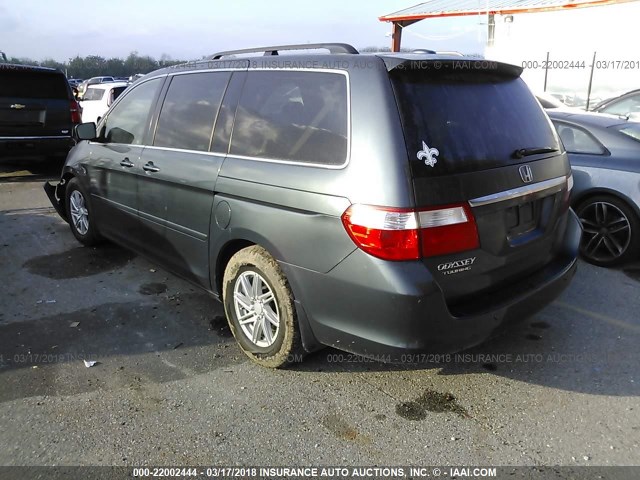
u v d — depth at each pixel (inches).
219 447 104.0
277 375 128.6
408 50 136.3
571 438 106.5
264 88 129.0
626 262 196.4
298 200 111.5
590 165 199.8
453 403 117.8
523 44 534.3
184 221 146.9
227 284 134.8
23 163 412.8
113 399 118.7
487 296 113.7
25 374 127.8
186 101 152.3
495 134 115.8
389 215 98.2
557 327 151.7
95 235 207.0
